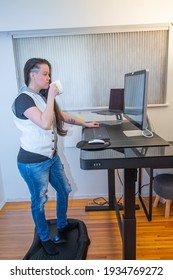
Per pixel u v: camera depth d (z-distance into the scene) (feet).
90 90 7.59
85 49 7.30
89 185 8.41
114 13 6.88
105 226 6.82
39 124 4.54
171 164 4.08
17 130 7.86
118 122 7.04
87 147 4.63
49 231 6.45
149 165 4.09
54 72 7.46
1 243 6.31
